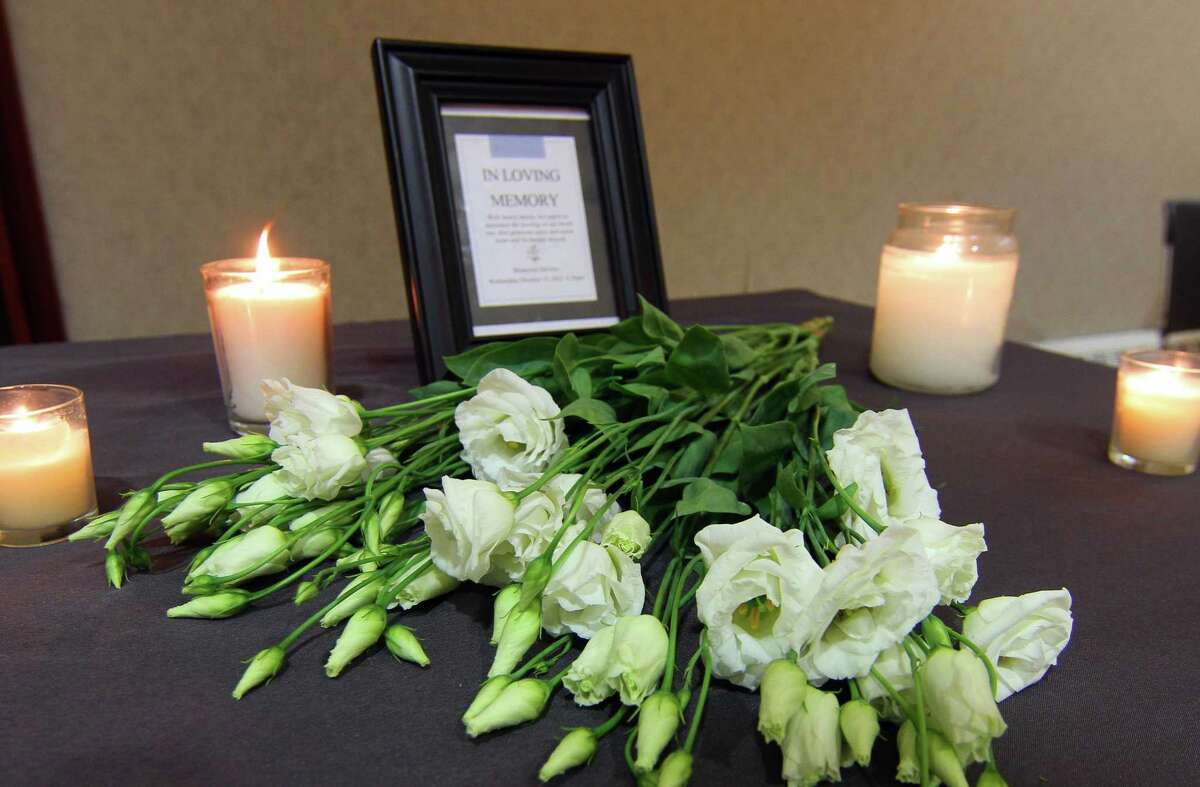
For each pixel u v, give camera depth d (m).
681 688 0.40
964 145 2.11
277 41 1.45
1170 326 1.47
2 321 1.33
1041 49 2.10
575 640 0.45
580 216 0.84
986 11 2.01
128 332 1.50
